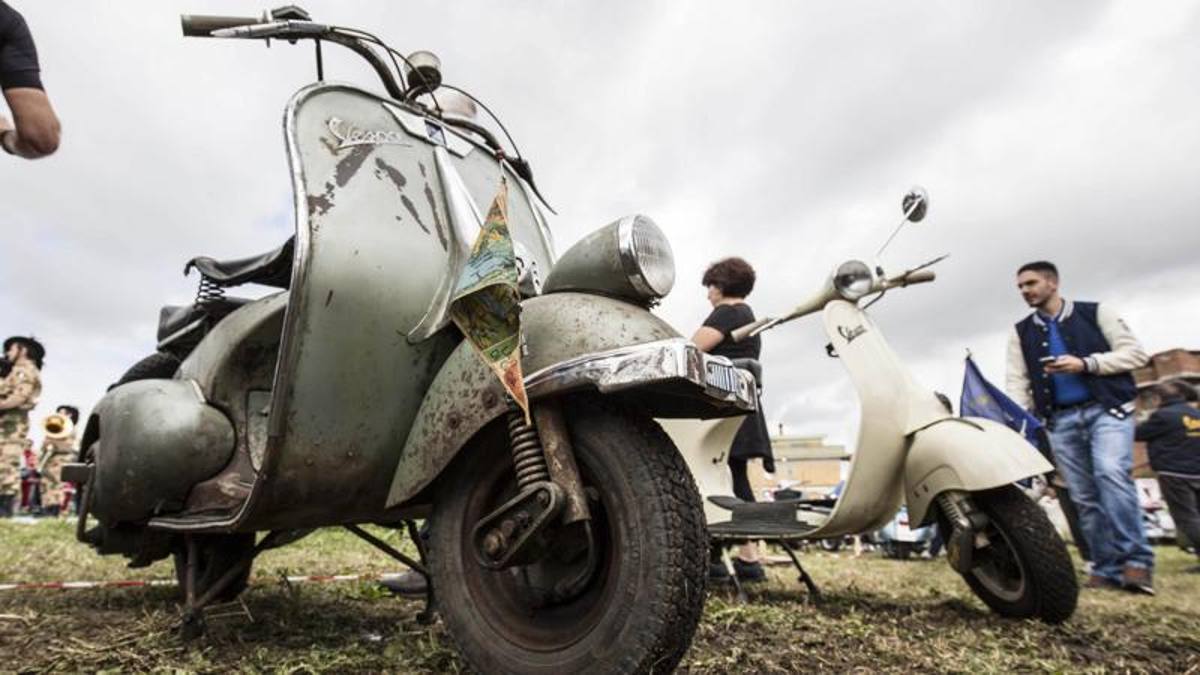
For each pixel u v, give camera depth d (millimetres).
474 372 1723
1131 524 4000
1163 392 5852
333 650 2113
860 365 3191
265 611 2766
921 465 3072
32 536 5766
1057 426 4352
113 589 3373
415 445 1789
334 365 1823
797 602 3385
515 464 1614
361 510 1966
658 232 1816
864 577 4531
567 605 1636
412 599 3223
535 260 2605
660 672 1477
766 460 4074
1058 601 2816
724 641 2385
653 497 1492
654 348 1518
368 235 1929
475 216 2141
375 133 2125
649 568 1457
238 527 1943
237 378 2475
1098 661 2324
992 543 3061
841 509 3123
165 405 2365
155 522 2268
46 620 2596
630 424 1574
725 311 4039
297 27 2236
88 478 2529
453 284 2002
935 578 4539
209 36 2178
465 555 1735
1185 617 3131
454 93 2641
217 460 2367
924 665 2166
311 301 1810
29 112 2277
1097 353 4195
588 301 1693
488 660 1642
